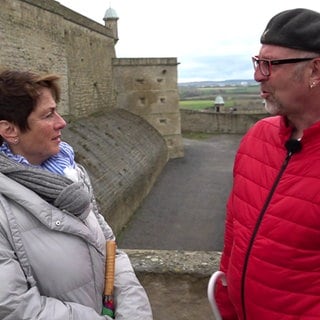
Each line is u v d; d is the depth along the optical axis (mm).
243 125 38062
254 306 1776
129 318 1843
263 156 1834
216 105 49656
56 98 1841
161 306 2967
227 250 2139
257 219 1748
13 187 1635
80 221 1756
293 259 1634
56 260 1646
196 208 17688
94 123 21188
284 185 1682
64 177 1761
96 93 24672
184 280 2926
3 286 1521
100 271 1815
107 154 17359
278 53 1601
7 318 1521
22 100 1678
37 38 16984
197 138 36469
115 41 28766
